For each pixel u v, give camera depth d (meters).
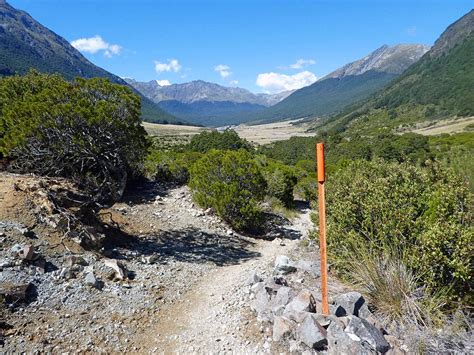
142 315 5.64
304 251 8.64
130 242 8.77
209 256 8.96
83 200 8.59
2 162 10.59
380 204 5.77
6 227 6.52
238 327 5.05
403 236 5.38
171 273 7.43
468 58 194.38
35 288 5.54
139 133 9.79
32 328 4.81
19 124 8.66
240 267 8.23
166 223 11.02
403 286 4.91
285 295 5.16
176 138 121.81
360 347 3.97
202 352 4.67
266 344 4.56
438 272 5.02
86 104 8.75
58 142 8.93
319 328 4.31
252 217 11.82
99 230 8.13
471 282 4.99
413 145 46.69
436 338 4.24
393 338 4.33
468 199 5.67
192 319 5.60
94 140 9.11
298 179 26.36
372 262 5.34
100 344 4.82
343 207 6.38
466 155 8.56
